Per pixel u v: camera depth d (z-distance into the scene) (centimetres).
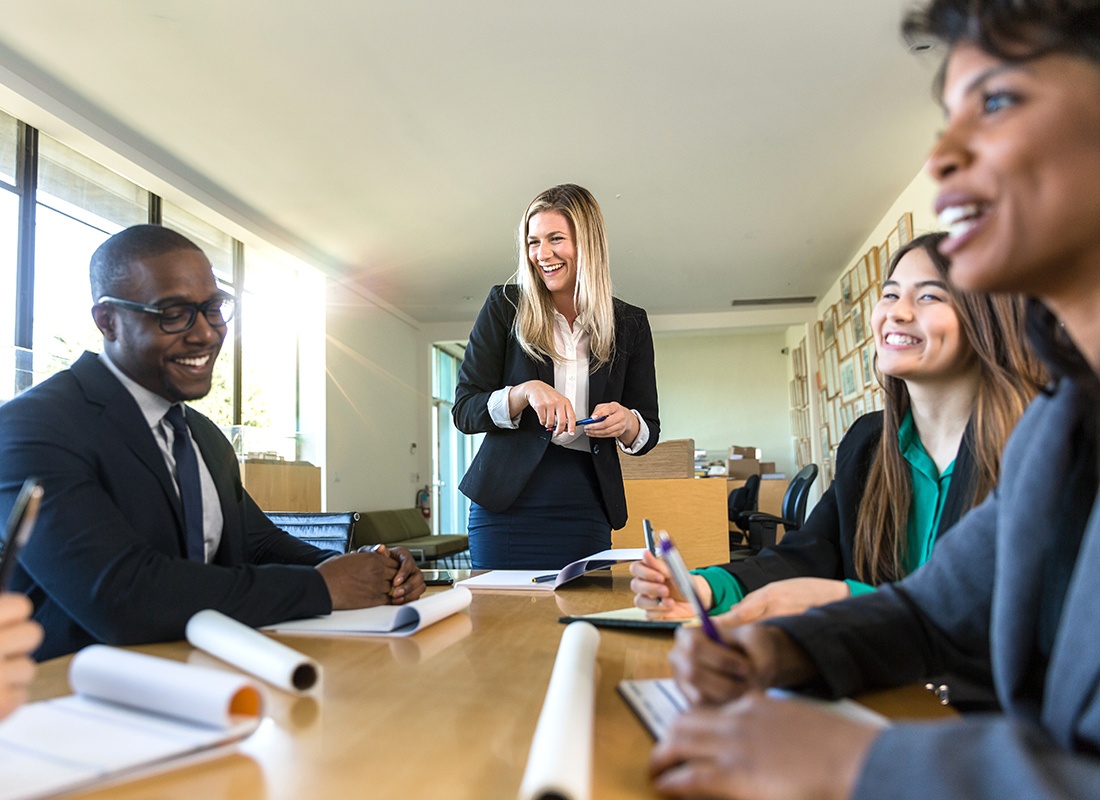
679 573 62
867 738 39
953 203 49
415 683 71
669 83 438
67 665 79
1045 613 56
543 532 185
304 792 45
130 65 406
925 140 511
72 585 91
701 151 524
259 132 480
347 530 203
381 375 895
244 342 650
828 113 476
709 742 42
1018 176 46
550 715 49
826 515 128
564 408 168
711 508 303
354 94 441
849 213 647
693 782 41
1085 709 43
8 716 49
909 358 111
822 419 939
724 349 1207
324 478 742
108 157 470
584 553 186
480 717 60
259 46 394
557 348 194
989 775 33
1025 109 46
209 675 56
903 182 582
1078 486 55
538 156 525
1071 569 55
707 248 734
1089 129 45
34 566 94
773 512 845
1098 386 52
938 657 70
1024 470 55
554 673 62
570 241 187
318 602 102
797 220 662
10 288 413
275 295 704
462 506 1220
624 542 305
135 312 119
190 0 357
